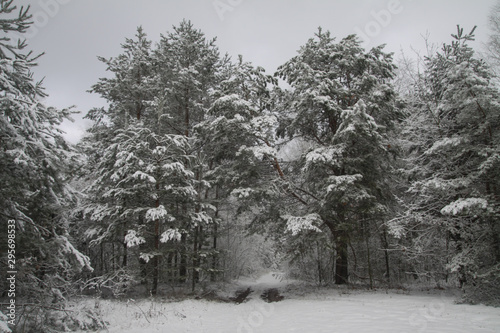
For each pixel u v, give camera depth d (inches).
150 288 578.2
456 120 493.0
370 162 602.9
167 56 754.8
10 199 265.3
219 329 344.2
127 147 521.3
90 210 568.1
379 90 595.5
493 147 437.4
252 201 660.7
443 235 509.0
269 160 677.9
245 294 731.4
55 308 288.0
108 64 703.1
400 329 275.7
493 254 439.8
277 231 684.7
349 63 650.2
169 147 572.7
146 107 711.7
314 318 358.3
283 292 674.8
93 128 738.2
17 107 242.5
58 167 272.1
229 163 738.2
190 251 619.8
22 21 267.4
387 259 684.7
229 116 672.4
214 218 695.7
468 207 405.7
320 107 630.5
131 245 462.6
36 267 305.0
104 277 440.8
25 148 243.1
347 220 595.8
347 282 659.4
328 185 561.9
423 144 543.5
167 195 553.6
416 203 511.8
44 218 313.9
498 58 659.4
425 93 600.7
